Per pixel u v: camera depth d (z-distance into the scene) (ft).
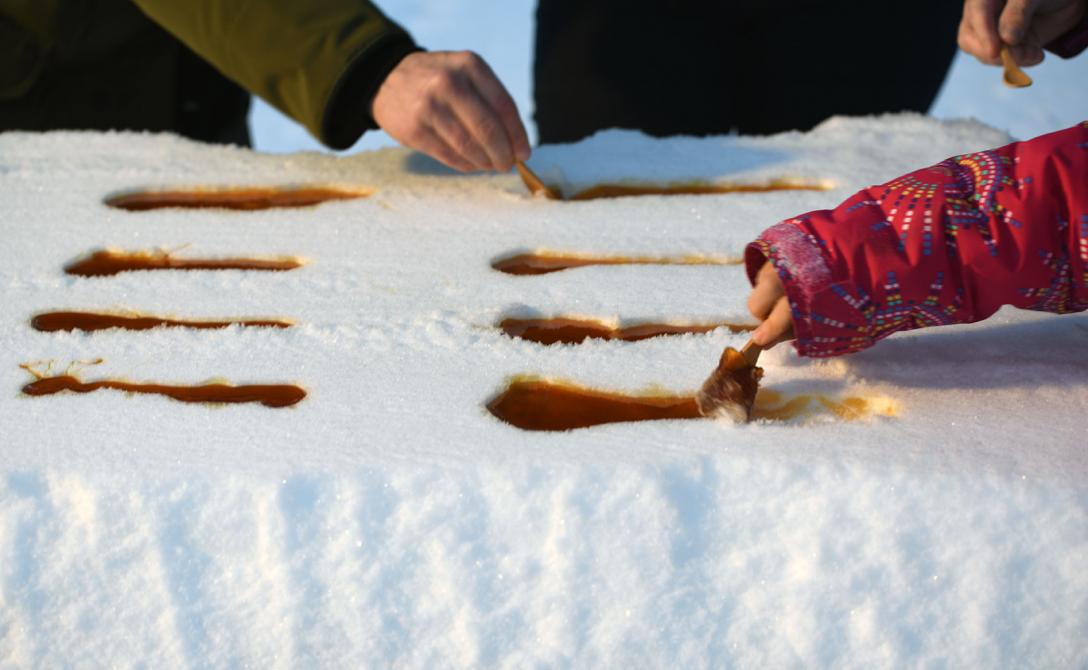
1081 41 5.08
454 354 4.48
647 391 4.33
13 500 3.98
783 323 4.07
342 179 5.66
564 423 4.25
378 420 4.17
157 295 4.84
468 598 3.93
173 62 6.62
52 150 5.92
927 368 4.34
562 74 7.00
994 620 3.90
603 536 3.93
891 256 4.01
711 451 4.00
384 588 3.94
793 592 3.92
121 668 3.97
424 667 3.94
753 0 6.79
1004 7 5.01
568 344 4.52
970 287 4.04
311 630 3.95
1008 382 4.26
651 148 5.86
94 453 4.04
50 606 3.98
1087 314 4.55
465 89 5.26
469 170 5.45
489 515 3.94
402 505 3.95
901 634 3.91
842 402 4.26
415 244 5.14
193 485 3.96
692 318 4.66
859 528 3.92
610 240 5.14
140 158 5.86
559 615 3.92
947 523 3.91
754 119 7.07
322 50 5.40
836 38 6.81
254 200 5.62
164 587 3.96
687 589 3.93
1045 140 4.05
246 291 4.86
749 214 5.28
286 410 4.21
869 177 5.52
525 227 5.24
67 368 4.46
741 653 3.93
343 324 4.64
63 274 4.98
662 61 6.83
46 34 6.29
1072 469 3.93
